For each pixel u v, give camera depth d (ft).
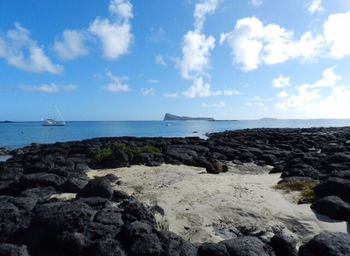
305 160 71.97
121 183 54.54
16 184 53.98
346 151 91.04
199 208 40.63
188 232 34.58
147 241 28.73
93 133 312.50
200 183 53.26
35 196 46.21
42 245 31.22
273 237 30.76
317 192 44.34
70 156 83.46
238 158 87.61
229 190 48.42
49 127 456.86
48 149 109.81
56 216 32.53
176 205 42.06
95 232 30.91
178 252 27.71
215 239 32.71
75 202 37.42
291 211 38.83
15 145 179.73
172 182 54.39
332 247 26.73
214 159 82.17
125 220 33.83
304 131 228.43
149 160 77.77
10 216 34.63
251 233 34.27
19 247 28.17
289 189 48.26
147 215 35.27
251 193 46.60
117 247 28.50
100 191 43.93
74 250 29.09
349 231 33.68
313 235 33.30
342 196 42.47
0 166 77.25
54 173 58.65
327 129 256.73
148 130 379.35
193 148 103.81
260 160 84.38
